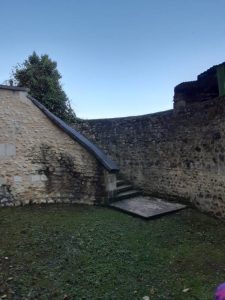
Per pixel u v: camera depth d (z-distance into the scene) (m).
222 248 5.86
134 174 10.23
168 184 9.14
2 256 5.16
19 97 8.66
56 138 9.00
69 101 14.23
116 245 5.86
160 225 7.12
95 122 11.38
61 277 4.62
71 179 8.96
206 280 4.71
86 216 7.63
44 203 8.66
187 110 8.41
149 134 9.70
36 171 8.64
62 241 5.89
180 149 8.68
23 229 6.39
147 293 4.32
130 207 8.30
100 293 4.26
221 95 7.75
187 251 5.74
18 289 4.25
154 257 5.46
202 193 7.99
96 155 8.85
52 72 14.59
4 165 8.23
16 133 8.48
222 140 7.24
